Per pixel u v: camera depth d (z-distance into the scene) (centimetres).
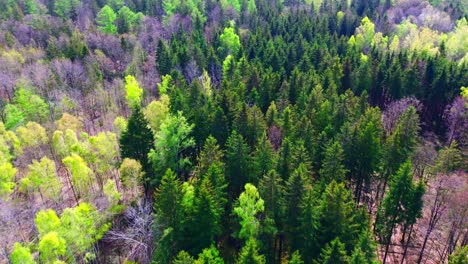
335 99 6962
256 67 8944
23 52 9806
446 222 5119
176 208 4356
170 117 5600
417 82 8262
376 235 5231
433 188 5434
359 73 8538
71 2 13850
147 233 4497
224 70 9225
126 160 5019
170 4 13788
